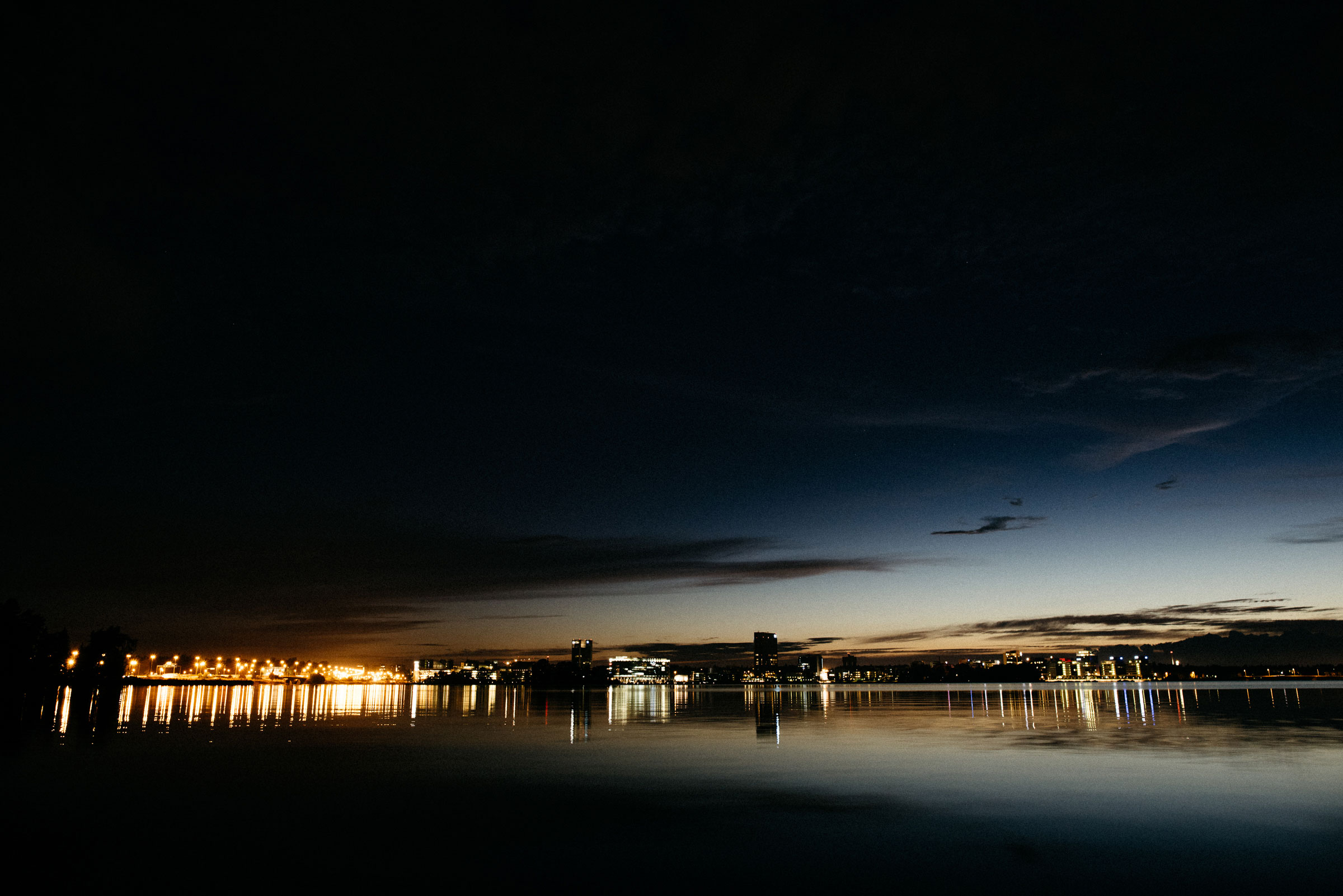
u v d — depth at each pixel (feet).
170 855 62.28
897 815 76.28
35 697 349.20
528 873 57.26
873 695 549.54
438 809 80.59
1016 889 52.80
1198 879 54.54
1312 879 54.49
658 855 61.87
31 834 68.90
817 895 51.93
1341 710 253.65
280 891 53.36
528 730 188.75
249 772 108.68
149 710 285.02
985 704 339.77
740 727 195.72
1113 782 94.84
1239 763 111.24
